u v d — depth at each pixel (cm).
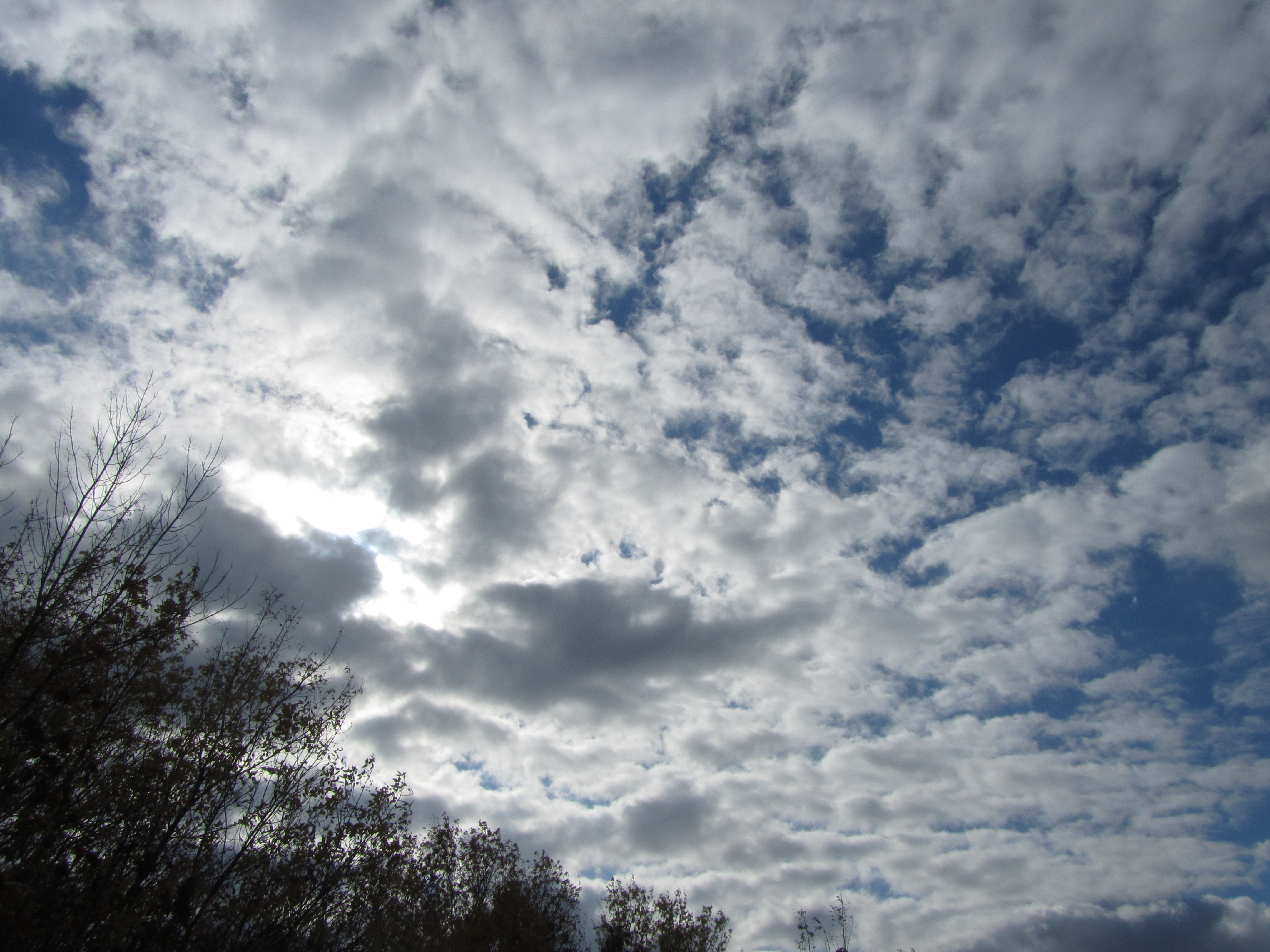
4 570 1750
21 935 1705
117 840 1984
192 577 2030
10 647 1719
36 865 1773
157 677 2038
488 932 3559
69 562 1817
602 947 4112
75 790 1905
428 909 3497
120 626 1914
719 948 4156
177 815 2092
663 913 4234
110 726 1997
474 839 3981
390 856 2542
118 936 1836
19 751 1780
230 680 2339
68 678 1878
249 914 2216
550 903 4056
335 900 2380
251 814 2264
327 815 2412
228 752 2225
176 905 2019
